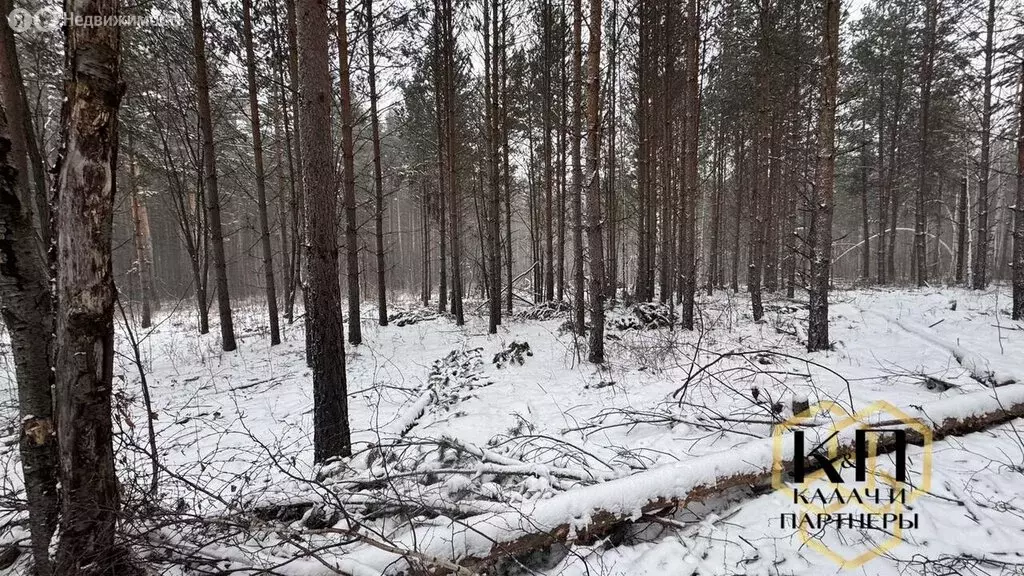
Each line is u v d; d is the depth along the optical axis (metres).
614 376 6.98
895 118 19.33
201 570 2.54
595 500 2.90
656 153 14.83
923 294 13.49
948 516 2.92
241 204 20.02
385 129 23.12
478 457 3.77
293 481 3.49
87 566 2.29
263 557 2.62
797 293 18.16
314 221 4.07
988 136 15.08
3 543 2.67
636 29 13.32
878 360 6.81
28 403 2.38
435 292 30.03
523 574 2.75
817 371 6.26
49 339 2.44
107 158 2.21
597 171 7.80
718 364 6.72
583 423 5.00
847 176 22.19
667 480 3.07
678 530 3.04
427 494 3.17
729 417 4.47
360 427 5.50
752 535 2.91
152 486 2.92
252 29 10.24
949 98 16.92
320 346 4.16
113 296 2.38
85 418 2.30
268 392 7.23
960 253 18.88
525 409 5.64
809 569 2.59
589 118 7.73
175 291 27.94
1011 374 4.96
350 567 2.43
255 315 17.31
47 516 2.38
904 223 30.28
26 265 2.36
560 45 13.84
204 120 9.69
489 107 12.45
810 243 11.91
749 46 12.38
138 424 5.68
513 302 18.58
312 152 4.04
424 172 17.81
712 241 20.25
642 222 15.48
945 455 3.64
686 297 10.86
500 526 2.70
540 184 19.02
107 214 2.26
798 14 11.52
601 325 8.00
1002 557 2.52
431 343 10.84
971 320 9.02
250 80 10.37
